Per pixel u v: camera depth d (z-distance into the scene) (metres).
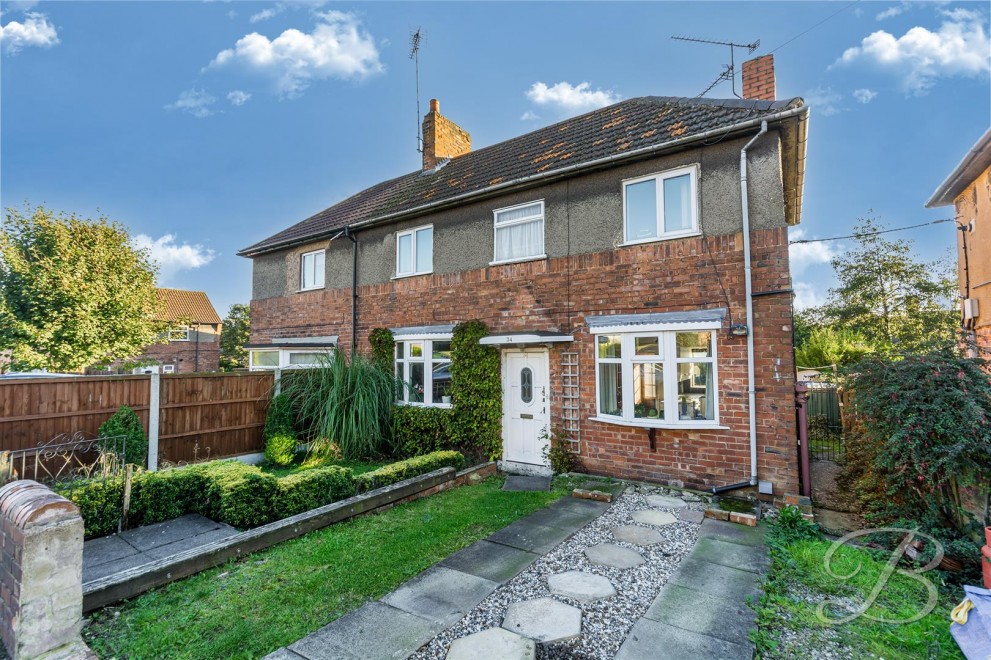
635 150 7.62
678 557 4.83
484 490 7.53
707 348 7.12
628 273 7.87
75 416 7.68
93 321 18.80
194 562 4.45
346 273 12.47
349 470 6.63
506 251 9.55
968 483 4.57
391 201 12.56
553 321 8.66
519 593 4.07
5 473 5.50
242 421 9.91
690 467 7.19
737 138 7.06
